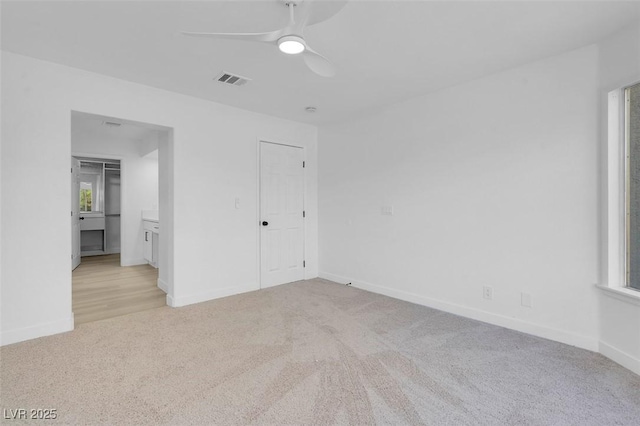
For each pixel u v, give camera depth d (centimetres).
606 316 225
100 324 289
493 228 287
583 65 235
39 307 261
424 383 194
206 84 311
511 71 273
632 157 215
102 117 295
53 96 265
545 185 255
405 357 227
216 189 368
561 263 248
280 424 159
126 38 227
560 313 249
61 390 187
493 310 288
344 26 209
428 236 338
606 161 222
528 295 266
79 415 165
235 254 386
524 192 267
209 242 363
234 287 385
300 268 458
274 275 428
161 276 416
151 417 164
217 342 252
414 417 164
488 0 182
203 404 175
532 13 195
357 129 417
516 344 246
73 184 540
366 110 390
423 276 343
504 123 278
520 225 270
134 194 589
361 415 165
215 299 365
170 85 314
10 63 246
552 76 250
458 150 310
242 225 393
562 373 204
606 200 223
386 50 241
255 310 327
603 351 227
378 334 267
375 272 395
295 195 451
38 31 217
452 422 160
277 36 171
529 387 190
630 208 216
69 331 273
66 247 273
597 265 230
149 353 233
